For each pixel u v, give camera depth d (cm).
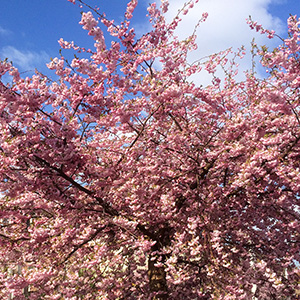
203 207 729
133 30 654
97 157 687
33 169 613
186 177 759
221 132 740
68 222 666
